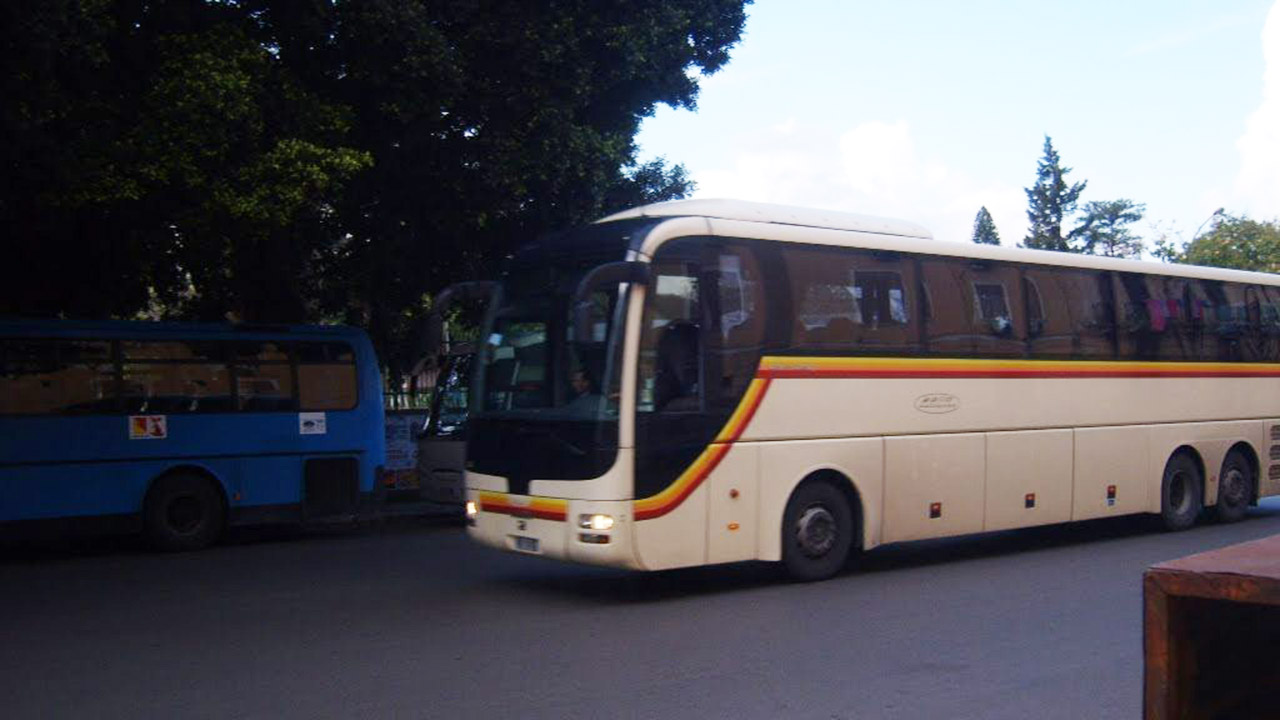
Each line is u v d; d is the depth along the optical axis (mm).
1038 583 10984
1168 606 2426
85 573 12406
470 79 15398
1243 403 15453
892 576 11391
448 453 16656
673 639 8547
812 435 10680
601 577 11539
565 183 16891
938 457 11695
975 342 12156
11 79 11438
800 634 8695
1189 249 52938
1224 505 15281
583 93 16062
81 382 13500
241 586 11281
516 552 10180
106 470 13570
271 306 18031
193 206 14227
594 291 9148
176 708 6773
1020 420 12547
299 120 14500
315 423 15125
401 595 10602
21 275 16312
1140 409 13984
